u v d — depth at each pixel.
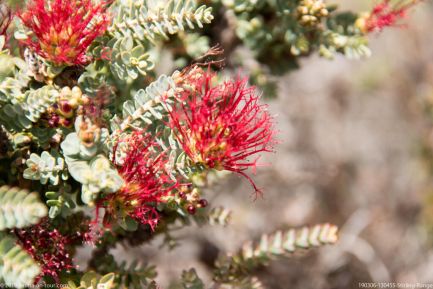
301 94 0.67
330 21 0.36
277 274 0.54
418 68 0.74
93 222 0.29
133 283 0.33
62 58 0.29
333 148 0.67
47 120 0.29
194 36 0.36
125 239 0.33
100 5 0.29
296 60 0.38
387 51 0.73
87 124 0.27
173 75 0.29
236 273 0.35
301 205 0.60
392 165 0.70
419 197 0.69
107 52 0.29
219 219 0.34
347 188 0.65
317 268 0.57
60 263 0.30
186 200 0.29
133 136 0.29
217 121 0.29
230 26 0.37
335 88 0.69
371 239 0.65
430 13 0.73
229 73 0.38
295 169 0.61
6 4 0.30
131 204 0.28
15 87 0.28
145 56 0.30
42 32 0.28
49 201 0.29
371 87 0.71
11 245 0.26
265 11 0.36
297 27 0.36
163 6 0.30
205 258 0.47
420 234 0.67
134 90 0.32
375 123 0.70
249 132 0.29
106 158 0.27
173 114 0.29
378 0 0.36
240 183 0.55
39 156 0.29
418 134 0.72
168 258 0.47
